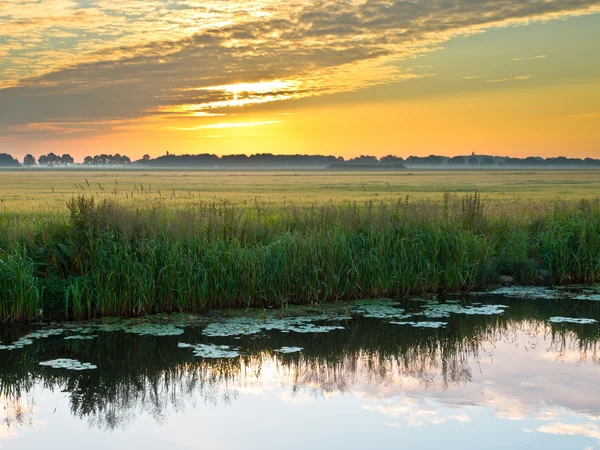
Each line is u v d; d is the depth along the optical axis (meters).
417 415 7.85
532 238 18.72
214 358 10.36
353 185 70.81
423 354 10.69
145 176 128.25
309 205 26.61
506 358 10.48
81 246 13.35
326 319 12.90
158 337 11.46
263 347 11.02
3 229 14.65
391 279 14.98
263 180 96.06
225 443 7.02
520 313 13.59
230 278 13.56
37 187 60.28
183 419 7.81
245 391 8.86
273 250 14.56
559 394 8.63
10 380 9.32
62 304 12.73
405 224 16.00
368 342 11.38
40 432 7.45
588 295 15.34
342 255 14.73
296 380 9.32
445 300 14.82
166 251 13.49
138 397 8.66
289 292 14.09
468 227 17.61
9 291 12.05
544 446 6.87
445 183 76.38
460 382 9.20
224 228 15.32
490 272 16.31
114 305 12.80
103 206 14.45
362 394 8.70
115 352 10.59
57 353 10.54
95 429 7.52
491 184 72.06
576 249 17.31
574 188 58.66
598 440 7.04
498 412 7.95
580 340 11.59
